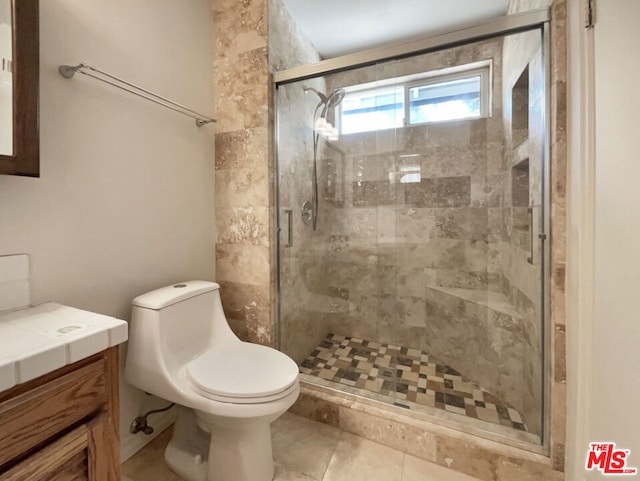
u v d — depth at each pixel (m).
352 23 1.92
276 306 1.65
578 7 0.95
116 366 0.74
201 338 1.28
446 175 2.12
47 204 0.97
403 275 2.18
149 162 1.31
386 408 1.39
